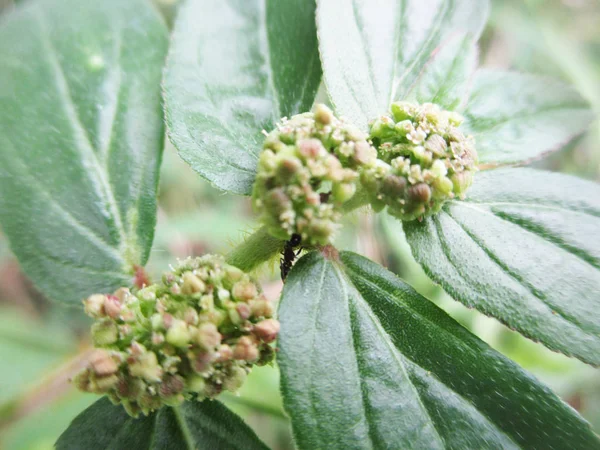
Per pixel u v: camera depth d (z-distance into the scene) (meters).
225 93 0.05
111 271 0.05
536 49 0.09
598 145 0.09
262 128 0.05
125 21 0.05
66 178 0.05
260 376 0.06
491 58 0.09
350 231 0.07
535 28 0.09
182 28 0.05
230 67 0.05
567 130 0.05
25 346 0.07
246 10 0.05
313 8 0.05
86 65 0.05
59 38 0.05
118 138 0.05
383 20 0.05
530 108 0.05
